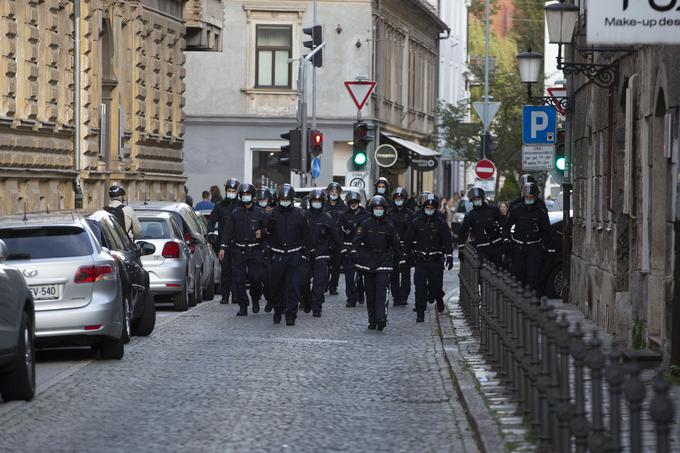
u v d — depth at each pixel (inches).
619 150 1930.4
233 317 2299.5
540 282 2329.0
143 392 1375.5
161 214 2447.1
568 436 819.4
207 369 1568.7
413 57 6648.6
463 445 1087.0
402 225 2618.1
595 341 729.6
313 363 1640.0
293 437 1119.0
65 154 3358.8
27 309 1320.1
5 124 2901.1
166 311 2421.3
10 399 1305.4
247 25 5403.5
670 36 1152.8
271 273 2150.6
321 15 5447.8
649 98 1644.9
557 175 2989.7
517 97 5935.0
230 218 2325.3
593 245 2255.2
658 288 1621.6
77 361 1644.9
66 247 1590.8
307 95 5423.2
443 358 1706.4
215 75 5418.3
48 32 3179.1
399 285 2610.7
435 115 7342.5
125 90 3922.2
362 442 1099.3
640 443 636.1
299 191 3526.1
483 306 1649.9
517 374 1167.6
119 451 1048.2
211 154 5433.1
